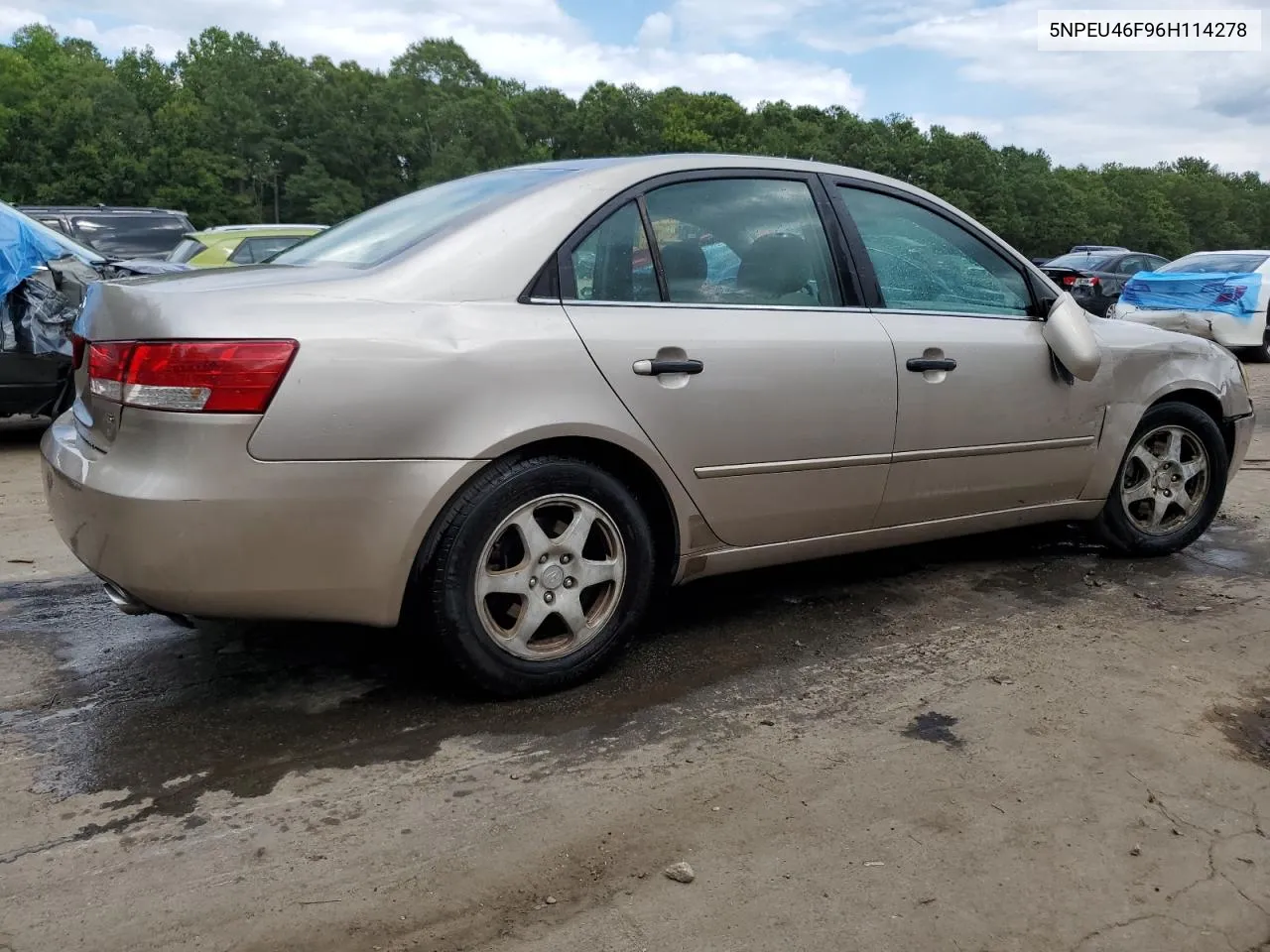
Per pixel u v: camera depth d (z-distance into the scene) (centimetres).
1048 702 307
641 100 8244
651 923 203
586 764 265
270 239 1125
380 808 242
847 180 366
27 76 5659
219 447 246
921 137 7312
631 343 297
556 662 302
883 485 357
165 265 912
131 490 248
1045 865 225
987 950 198
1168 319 1340
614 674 322
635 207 314
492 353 274
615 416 293
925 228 384
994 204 7200
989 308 394
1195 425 450
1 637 347
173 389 246
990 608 390
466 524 277
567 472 290
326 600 266
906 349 354
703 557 328
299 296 263
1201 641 359
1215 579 431
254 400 247
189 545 248
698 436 311
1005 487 394
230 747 271
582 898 211
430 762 265
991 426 380
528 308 286
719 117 8306
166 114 6041
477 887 214
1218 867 226
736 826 238
